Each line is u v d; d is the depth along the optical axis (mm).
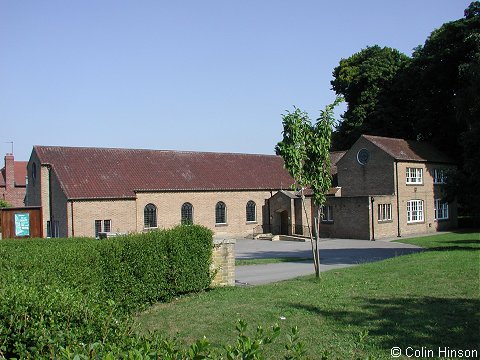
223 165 50844
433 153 48375
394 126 55188
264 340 3922
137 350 3812
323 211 45000
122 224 40219
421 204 45656
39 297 5812
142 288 12766
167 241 14000
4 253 10234
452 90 48188
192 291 15102
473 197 28500
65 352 3781
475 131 28219
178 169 46844
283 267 22094
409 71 50875
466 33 43844
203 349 3475
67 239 16781
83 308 5566
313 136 16203
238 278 18625
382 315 10375
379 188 44125
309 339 8938
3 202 56188
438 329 9133
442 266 16547
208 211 46062
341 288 13797
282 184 51969
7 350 4969
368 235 40750
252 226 49281
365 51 60844
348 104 61875
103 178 41219
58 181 39156
